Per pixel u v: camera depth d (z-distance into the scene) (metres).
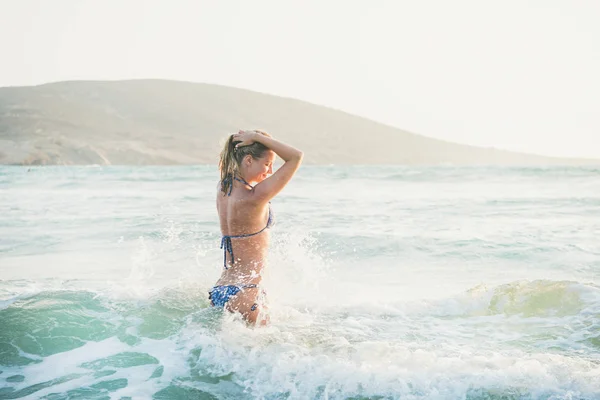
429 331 3.35
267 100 124.12
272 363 2.80
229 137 3.52
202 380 2.73
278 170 3.35
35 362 2.95
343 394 2.54
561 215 9.70
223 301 3.36
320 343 3.03
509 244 6.77
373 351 2.89
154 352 3.05
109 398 2.55
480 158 135.25
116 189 17.02
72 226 8.41
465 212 10.18
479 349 3.00
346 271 5.41
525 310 3.69
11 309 3.58
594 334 3.20
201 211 10.17
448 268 5.57
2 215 9.87
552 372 2.59
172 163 84.19
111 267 5.58
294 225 8.34
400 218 9.27
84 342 3.19
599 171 29.28
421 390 2.52
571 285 3.92
